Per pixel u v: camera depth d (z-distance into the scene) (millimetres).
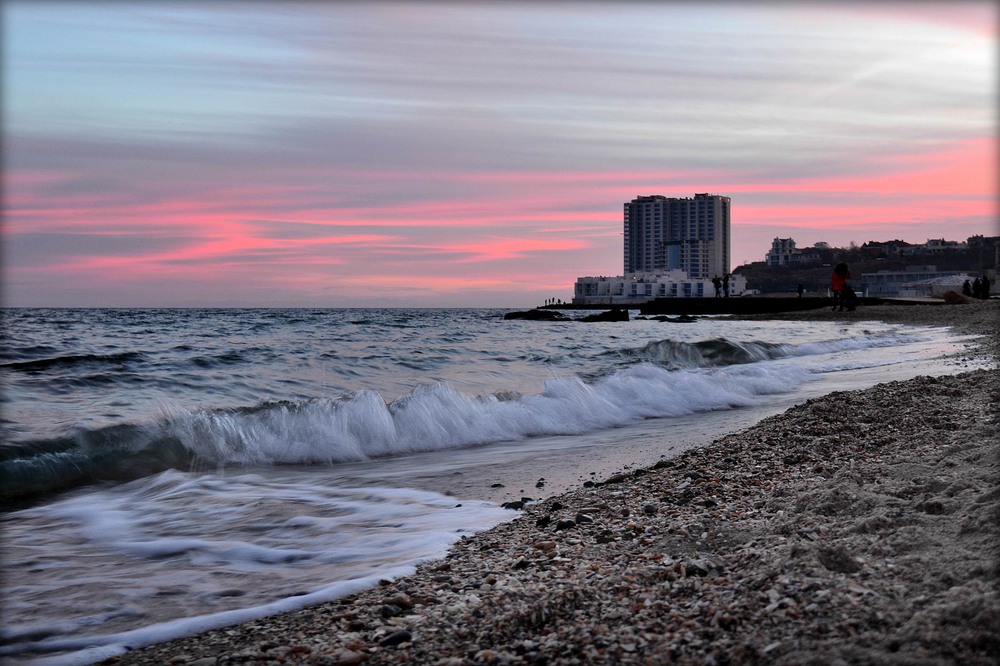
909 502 4340
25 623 3693
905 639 2562
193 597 4043
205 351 18062
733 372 14562
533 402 10367
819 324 47375
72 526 5461
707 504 5152
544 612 3316
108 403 10547
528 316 67500
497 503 6000
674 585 3512
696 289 172125
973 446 5809
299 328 33688
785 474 5969
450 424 9250
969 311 49625
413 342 24859
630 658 2799
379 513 5734
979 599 2682
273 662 3084
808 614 2918
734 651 2709
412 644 3154
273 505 5996
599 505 5449
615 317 65938
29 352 19188
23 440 7285
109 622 3717
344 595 3938
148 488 6652
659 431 9305
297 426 8539
